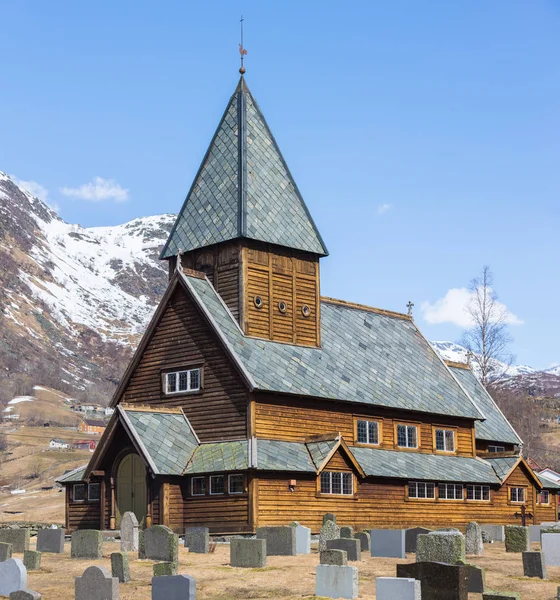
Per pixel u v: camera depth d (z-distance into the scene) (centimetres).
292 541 4588
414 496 6406
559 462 16950
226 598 3578
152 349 6172
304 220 6519
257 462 5431
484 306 11100
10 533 4938
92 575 3434
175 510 5569
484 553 4822
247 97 6631
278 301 6253
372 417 6431
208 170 6525
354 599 3469
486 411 8088
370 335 7112
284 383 5838
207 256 6262
